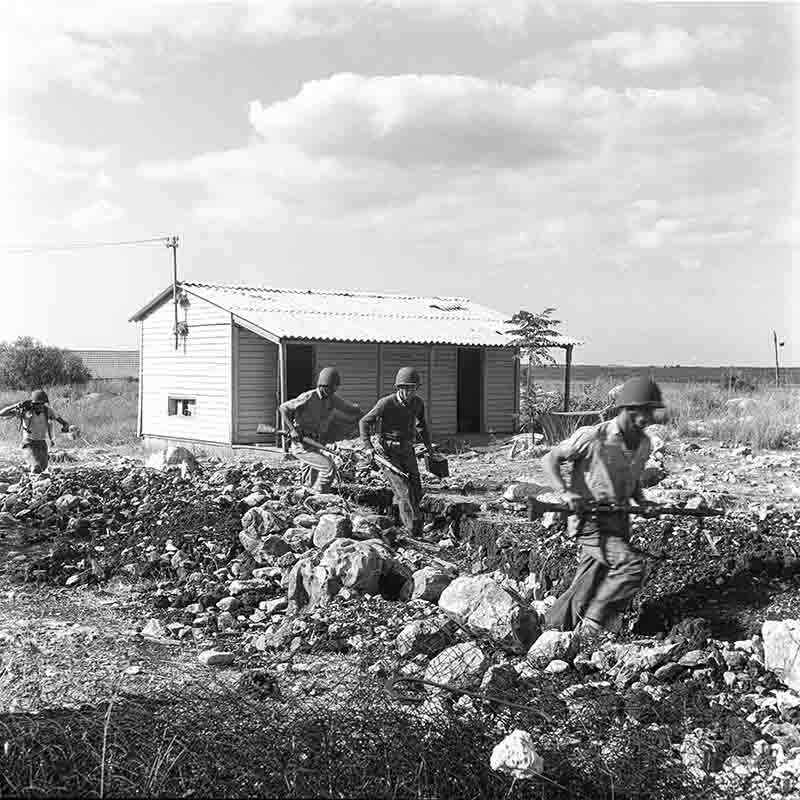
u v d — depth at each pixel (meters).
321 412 11.73
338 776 4.15
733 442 20.25
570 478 6.90
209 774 4.09
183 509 10.51
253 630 7.40
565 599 6.98
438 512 10.84
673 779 4.59
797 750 4.95
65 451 21.16
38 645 6.64
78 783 3.96
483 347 24.98
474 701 5.32
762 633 6.48
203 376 23.61
